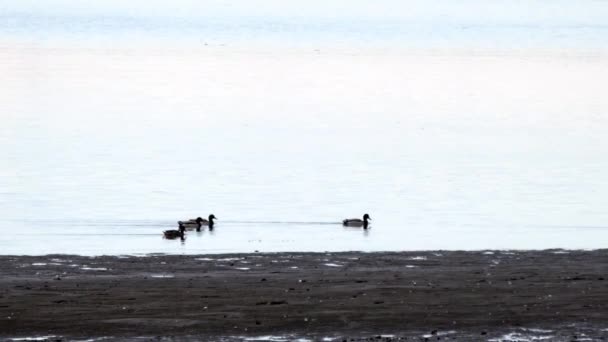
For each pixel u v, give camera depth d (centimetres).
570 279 4656
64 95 16675
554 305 4103
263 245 6200
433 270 4959
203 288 4441
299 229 6881
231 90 18188
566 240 6475
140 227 6875
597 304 4119
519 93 18100
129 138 12006
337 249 6047
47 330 3762
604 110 15550
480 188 8819
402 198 8269
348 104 16325
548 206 7912
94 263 5188
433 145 11731
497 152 11181
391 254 5509
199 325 3822
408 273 4853
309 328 3794
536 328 3800
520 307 4075
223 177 9312
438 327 3812
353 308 4056
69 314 3959
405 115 14900
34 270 4966
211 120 14050
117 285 4512
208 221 7050
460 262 5244
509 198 8294
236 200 8100
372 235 6638
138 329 3775
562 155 10962
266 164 10169
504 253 5559
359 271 4934
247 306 4088
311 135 12544
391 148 11469
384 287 4459
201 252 5866
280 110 15425
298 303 4134
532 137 12438
